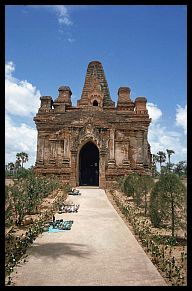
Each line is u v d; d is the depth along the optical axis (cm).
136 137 3881
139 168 3772
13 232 1388
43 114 4078
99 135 3569
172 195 1330
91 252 1062
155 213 1430
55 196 2611
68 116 3944
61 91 4584
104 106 4669
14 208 1567
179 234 1416
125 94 4509
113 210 2005
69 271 870
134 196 2369
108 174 3512
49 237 1271
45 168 3766
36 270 877
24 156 6112
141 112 4012
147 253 1068
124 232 1378
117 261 968
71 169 3522
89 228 1450
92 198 2569
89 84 4969
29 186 1922
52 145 3788
